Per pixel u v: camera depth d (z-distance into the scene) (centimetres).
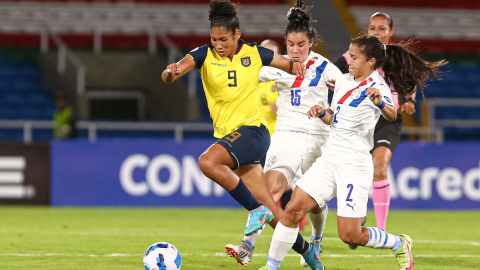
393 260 1925
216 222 3266
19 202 4059
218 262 1853
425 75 1759
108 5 7575
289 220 1527
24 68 6494
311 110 1572
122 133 5691
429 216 3744
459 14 7925
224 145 1609
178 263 1565
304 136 1908
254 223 1560
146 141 4112
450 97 6625
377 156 2194
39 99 6100
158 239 2464
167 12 7569
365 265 1825
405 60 1731
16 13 7288
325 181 1535
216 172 1570
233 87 1662
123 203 4084
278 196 1830
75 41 7106
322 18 7094
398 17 7750
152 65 6425
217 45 1642
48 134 5766
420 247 2314
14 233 2648
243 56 1677
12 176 4059
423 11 7888
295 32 1805
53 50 6581
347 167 1520
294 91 1920
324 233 2758
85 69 6325
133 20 7394
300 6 1880
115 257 1925
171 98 6291
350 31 6981
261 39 7306
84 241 2373
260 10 7669
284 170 1858
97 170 4094
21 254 1988
